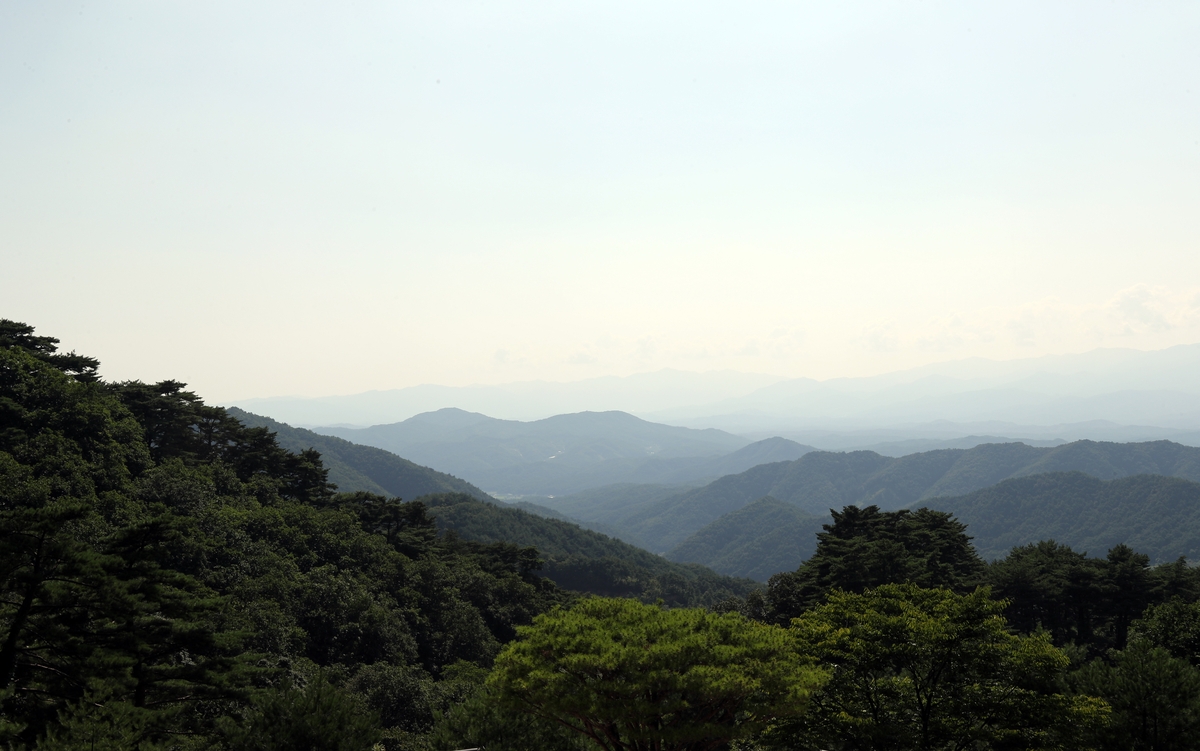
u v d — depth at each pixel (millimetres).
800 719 21547
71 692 21938
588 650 17562
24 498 41094
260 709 21531
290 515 70125
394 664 52656
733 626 19828
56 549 21906
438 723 24375
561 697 17172
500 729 22281
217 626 37250
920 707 22078
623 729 18047
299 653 45250
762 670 17688
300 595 52969
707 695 16641
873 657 22234
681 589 174125
